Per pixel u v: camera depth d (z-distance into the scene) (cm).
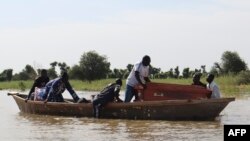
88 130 1489
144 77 1806
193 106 1691
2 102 2873
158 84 1773
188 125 1580
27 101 2047
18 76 8094
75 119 1797
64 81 1981
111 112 1795
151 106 1723
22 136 1384
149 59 1800
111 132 1441
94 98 1808
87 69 6912
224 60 6084
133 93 1822
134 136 1358
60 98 1998
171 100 1702
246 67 6103
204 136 1346
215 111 1706
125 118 1780
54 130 1501
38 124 1661
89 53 6981
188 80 4728
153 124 1616
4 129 1537
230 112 1989
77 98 1991
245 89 3925
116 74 6975
